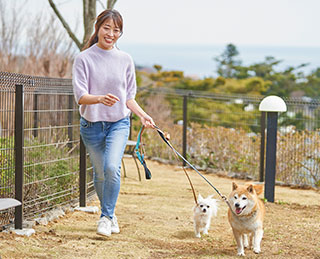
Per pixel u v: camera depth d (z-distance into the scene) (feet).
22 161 16.01
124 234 16.76
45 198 19.27
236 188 15.02
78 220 18.17
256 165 30.91
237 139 32.35
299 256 14.62
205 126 34.86
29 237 15.55
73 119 22.16
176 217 19.62
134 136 39.99
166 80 90.38
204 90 87.20
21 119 15.94
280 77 93.45
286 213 21.01
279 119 31.94
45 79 18.89
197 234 17.02
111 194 15.98
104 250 14.73
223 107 40.34
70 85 21.20
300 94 91.71
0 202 14.74
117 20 15.89
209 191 25.62
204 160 33.83
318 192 26.73
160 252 14.88
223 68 104.47
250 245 15.83
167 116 45.14
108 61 16.02
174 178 29.09
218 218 20.02
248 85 87.10
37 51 40.22
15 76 16.24
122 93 16.20
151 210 20.80
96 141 16.30
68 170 20.67
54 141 22.81
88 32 27.22
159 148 37.09
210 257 14.46
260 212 15.11
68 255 14.06
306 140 28.94
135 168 31.99
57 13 28.09
